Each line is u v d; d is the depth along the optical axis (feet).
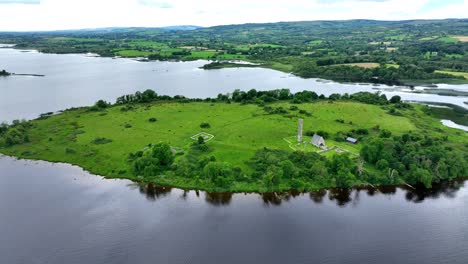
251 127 585.63
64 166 463.01
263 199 386.32
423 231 335.26
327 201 385.09
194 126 593.42
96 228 336.70
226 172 410.52
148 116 653.71
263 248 308.19
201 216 356.59
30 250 305.73
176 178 422.00
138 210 367.04
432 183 429.79
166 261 291.99
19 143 534.37
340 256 299.17
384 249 308.81
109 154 485.97
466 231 335.88
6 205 374.22
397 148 472.85
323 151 483.10
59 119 645.92
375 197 395.55
